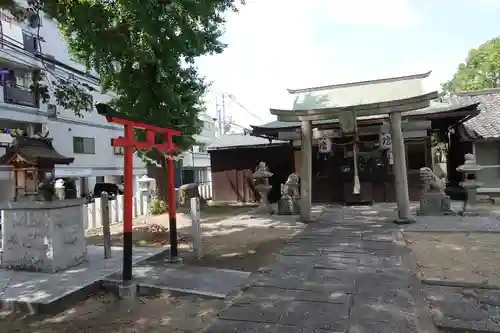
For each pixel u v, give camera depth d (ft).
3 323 13.37
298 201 39.27
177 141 31.63
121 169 79.56
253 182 54.54
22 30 53.06
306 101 44.93
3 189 41.86
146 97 26.45
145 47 20.75
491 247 21.84
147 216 41.16
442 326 11.87
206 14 21.50
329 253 21.90
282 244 24.98
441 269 17.98
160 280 17.01
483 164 45.62
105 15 17.53
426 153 44.19
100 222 35.19
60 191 27.58
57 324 13.20
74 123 66.69
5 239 19.17
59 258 18.49
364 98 42.88
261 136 47.01
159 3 18.58
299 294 15.21
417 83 43.47
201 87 33.50
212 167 56.70
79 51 28.27
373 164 46.14
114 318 13.64
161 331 12.43
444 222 29.96
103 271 18.42
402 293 14.96
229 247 24.61
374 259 20.24
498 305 13.42
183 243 26.08
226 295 15.24
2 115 52.47
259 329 12.15
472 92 54.75
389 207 40.96
